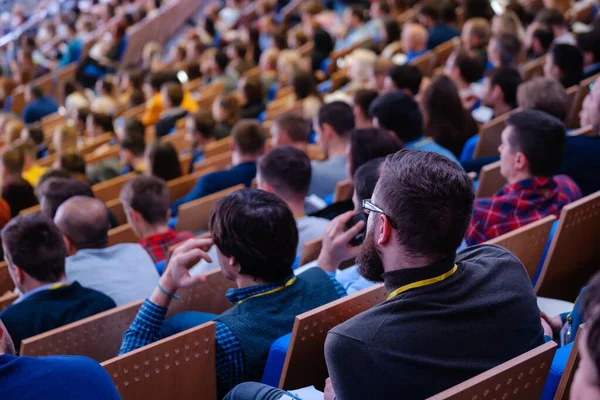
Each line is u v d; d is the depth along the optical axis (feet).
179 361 6.75
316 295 7.59
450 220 5.41
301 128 16.20
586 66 18.93
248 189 7.74
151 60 39.91
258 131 15.66
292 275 7.69
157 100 28.58
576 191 10.05
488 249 6.31
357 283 8.42
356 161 11.18
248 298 7.46
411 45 27.73
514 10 27.45
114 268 10.10
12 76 48.19
